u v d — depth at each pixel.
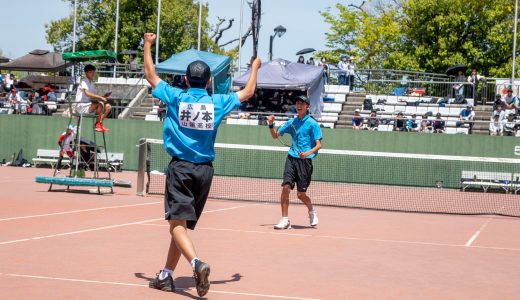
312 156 11.79
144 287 6.52
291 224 12.80
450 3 52.53
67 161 29.97
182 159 6.30
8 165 31.41
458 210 18.53
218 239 10.25
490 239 11.73
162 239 9.83
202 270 5.80
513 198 23.78
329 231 11.91
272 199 19.28
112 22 59.22
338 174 28.72
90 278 6.82
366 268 8.23
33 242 9.02
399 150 28.30
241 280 7.13
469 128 30.42
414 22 54.09
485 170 27.62
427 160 28.02
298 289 6.79
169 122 6.39
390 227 13.06
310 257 8.88
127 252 8.55
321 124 32.53
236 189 22.80
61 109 33.88
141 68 37.38
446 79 36.34
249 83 6.57
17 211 12.76
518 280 7.85
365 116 32.12
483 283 7.58
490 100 33.47
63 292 6.13
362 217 14.98
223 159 29.66
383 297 6.60
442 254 9.68
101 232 10.31
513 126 28.91
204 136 6.34
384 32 61.03
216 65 31.25
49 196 16.30
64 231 10.24
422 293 6.88
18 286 6.29
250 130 29.50
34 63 31.11
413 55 54.34
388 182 28.38
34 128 31.39
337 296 6.54
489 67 53.06
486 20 52.81
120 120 30.81
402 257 9.23
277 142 29.27
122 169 30.70
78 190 18.33
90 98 17.19
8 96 35.03
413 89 34.97
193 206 6.22
